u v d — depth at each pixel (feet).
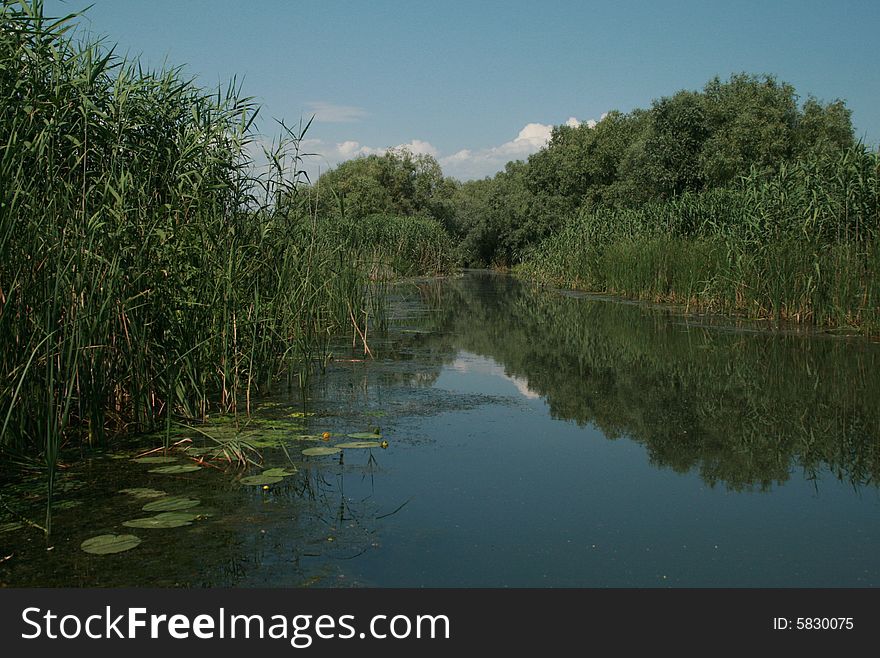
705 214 53.21
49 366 12.03
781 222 37.58
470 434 17.58
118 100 17.44
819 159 39.42
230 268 19.27
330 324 33.47
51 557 10.47
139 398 16.90
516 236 114.32
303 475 14.35
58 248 14.61
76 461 14.88
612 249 62.44
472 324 40.34
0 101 14.44
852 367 25.17
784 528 11.77
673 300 50.98
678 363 26.94
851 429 17.83
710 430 17.94
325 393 21.85
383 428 17.98
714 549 10.96
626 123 107.86
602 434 17.61
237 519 12.00
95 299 15.70
